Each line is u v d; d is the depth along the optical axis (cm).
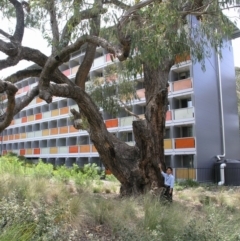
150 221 562
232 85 2786
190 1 671
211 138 2428
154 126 954
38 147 4294
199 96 2352
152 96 970
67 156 3541
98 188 1129
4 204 461
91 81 1148
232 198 1028
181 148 2342
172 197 1035
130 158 959
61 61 695
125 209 646
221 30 678
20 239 384
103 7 669
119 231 509
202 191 1288
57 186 813
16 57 731
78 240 486
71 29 656
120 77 1102
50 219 444
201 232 464
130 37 561
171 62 966
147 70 975
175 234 489
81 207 604
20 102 742
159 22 568
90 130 942
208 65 2502
